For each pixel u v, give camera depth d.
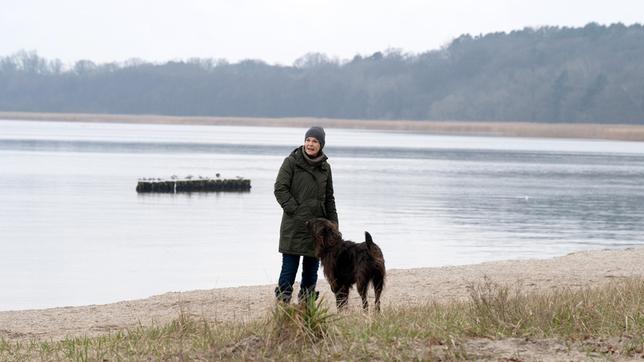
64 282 16.28
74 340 8.04
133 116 192.75
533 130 152.62
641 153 92.12
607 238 24.45
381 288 9.07
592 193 41.09
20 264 18.44
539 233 25.38
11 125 142.62
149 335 7.96
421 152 81.81
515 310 7.60
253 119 186.88
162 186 38.44
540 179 50.00
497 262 15.91
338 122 175.25
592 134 149.38
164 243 22.12
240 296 12.23
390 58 197.00
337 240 9.04
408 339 6.88
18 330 9.82
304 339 6.79
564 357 6.37
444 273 14.23
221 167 55.00
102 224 26.25
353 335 6.91
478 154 80.50
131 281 16.36
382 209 31.97
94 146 76.25
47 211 29.50
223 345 6.98
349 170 54.72
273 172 51.78
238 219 28.56
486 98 170.62
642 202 36.69
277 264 18.59
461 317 7.75
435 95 181.00
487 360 6.32
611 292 9.37
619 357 6.36
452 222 28.02
